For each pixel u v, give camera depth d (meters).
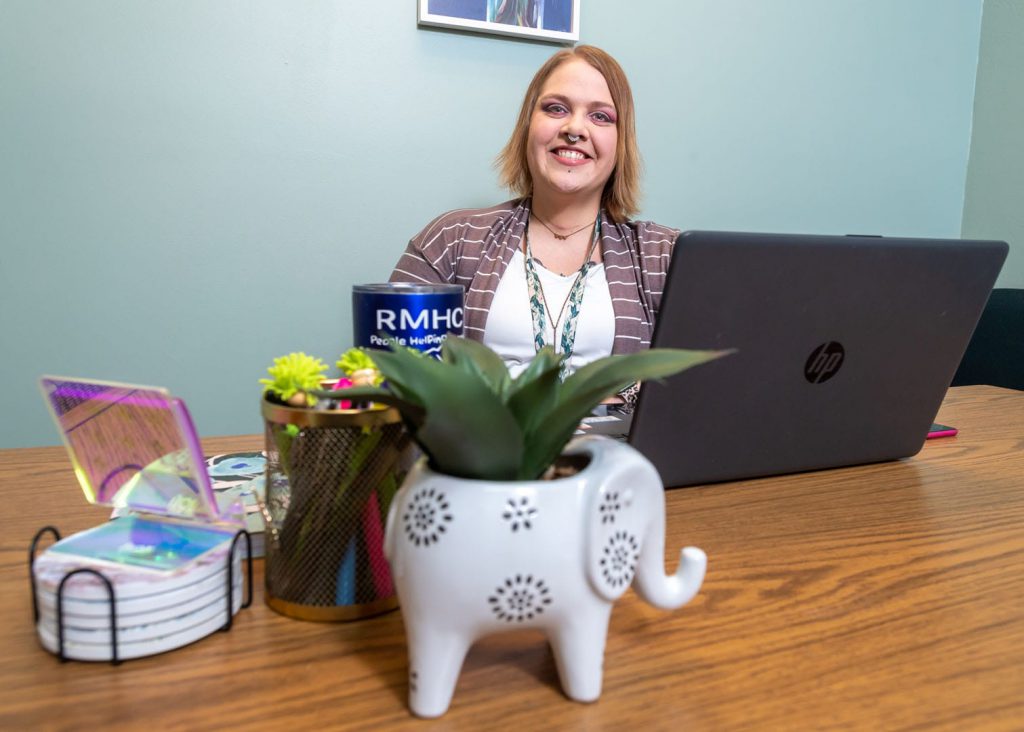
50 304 1.70
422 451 0.45
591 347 1.46
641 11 2.05
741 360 0.74
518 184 1.65
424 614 0.41
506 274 1.49
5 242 1.65
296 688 0.45
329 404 0.51
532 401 0.41
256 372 1.88
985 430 1.11
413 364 0.38
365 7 1.80
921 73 2.47
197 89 1.72
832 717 0.42
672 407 0.73
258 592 0.57
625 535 0.43
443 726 0.41
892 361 0.82
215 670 0.46
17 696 0.43
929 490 0.82
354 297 0.64
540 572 0.40
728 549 0.65
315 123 1.81
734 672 0.47
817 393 0.80
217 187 1.77
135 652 0.47
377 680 0.46
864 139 2.44
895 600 0.56
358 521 0.52
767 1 2.20
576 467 0.46
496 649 0.49
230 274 1.81
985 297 0.83
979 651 0.49
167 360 1.80
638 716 0.42
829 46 2.32
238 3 1.71
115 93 1.67
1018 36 2.41
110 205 1.70
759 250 0.68
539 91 1.53
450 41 1.88
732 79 2.20
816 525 0.71
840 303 0.75
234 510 0.59
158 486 0.54
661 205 2.18
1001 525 0.72
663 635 0.51
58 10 1.60
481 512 0.39
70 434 0.54
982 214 2.58
